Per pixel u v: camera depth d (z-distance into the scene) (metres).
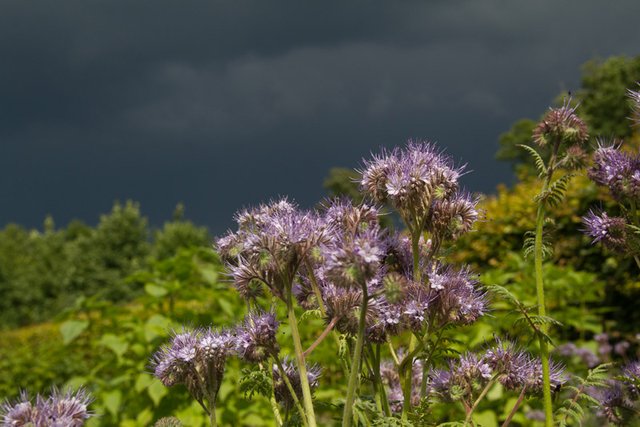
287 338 8.55
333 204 3.31
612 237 3.70
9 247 48.81
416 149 3.34
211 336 3.21
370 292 3.02
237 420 8.78
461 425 3.19
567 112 3.47
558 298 10.97
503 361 3.38
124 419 8.98
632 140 9.40
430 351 3.35
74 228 67.81
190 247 9.77
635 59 40.56
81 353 12.55
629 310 12.48
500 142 51.75
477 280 3.41
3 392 12.03
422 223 3.23
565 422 3.29
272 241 2.95
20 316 38.91
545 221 3.55
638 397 3.80
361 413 3.26
